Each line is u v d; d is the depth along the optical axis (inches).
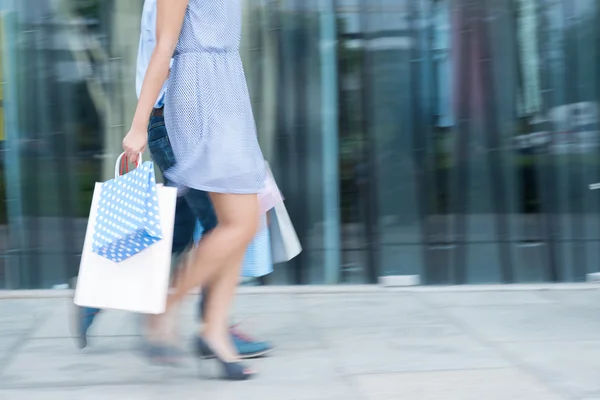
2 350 206.4
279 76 271.3
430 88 272.5
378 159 274.4
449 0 270.4
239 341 198.5
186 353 200.7
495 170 275.6
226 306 181.5
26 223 271.3
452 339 213.8
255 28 269.4
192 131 170.2
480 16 271.0
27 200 270.8
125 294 164.4
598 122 275.3
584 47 273.4
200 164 170.1
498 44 272.1
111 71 268.5
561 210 278.1
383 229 276.5
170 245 164.2
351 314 242.5
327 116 273.0
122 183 165.3
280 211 210.2
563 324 228.2
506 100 273.9
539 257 279.1
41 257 272.5
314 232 276.5
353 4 269.9
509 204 277.1
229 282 180.7
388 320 234.8
